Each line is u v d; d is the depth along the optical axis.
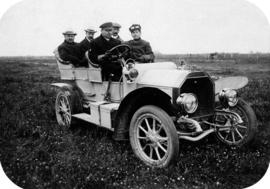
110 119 3.91
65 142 4.14
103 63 4.43
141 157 3.58
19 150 3.84
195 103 3.47
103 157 3.64
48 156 3.72
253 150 3.86
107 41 4.71
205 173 3.27
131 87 4.00
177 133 3.45
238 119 3.77
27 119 4.97
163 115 3.28
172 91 3.50
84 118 4.48
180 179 3.14
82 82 5.00
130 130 3.64
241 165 3.38
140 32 5.09
